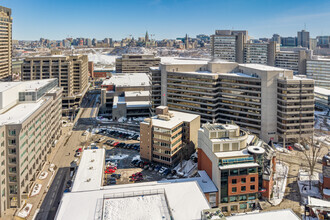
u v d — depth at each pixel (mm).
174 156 115250
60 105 157000
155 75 168875
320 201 77500
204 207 63812
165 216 57875
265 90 137500
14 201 88938
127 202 63656
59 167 115688
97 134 160750
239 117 148250
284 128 134125
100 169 93812
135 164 117125
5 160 85312
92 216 60062
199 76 152250
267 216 59906
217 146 89250
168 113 131375
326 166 90312
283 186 98438
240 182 83812
